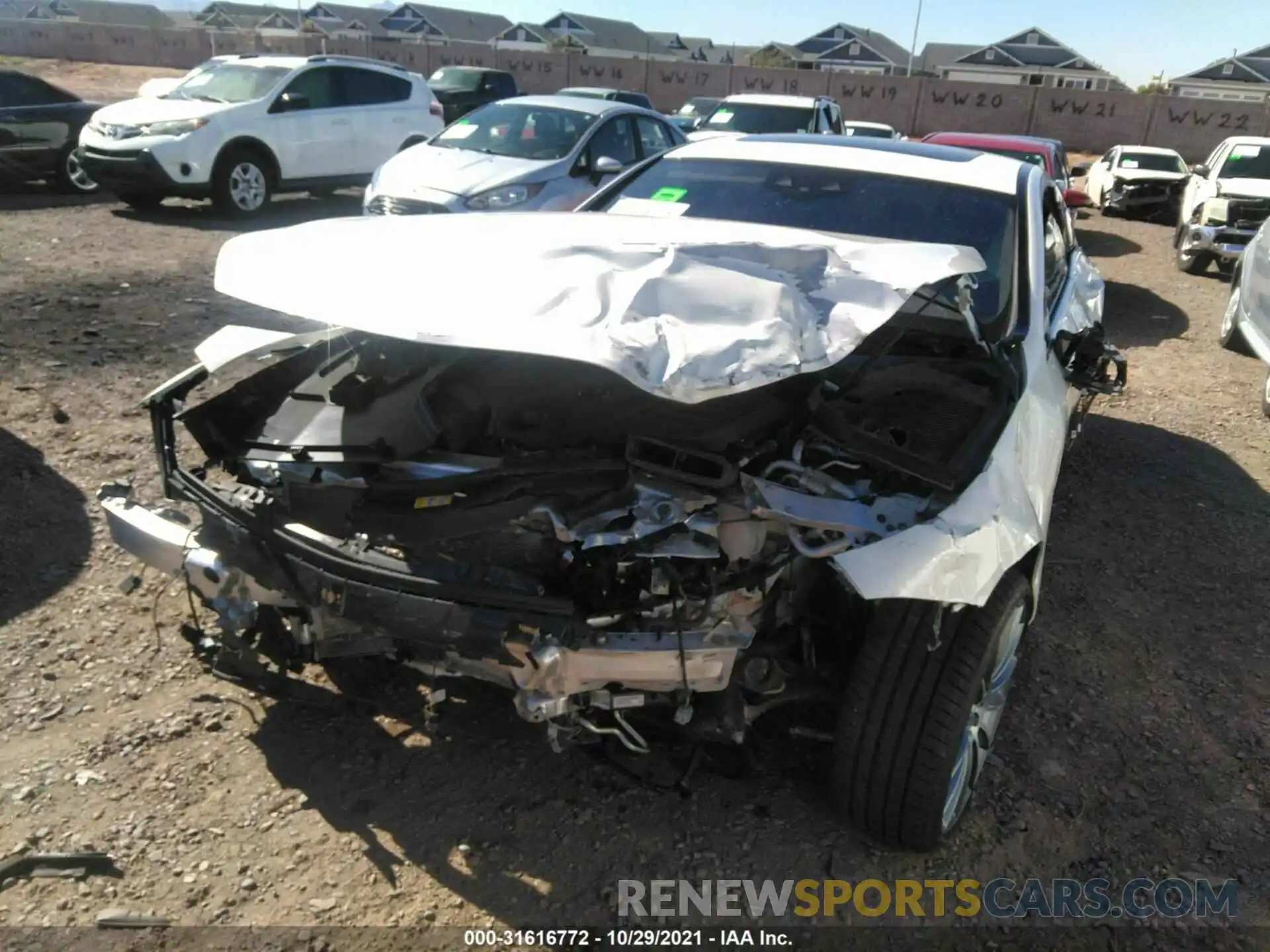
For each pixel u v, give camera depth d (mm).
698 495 2287
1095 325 4297
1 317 6641
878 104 38750
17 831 2553
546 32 77938
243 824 2627
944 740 2434
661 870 2578
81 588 3617
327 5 78812
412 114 12922
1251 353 8531
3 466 4461
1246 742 3258
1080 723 3303
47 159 11883
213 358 3105
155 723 2975
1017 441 2732
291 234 2814
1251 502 5234
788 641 2588
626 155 10148
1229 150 13055
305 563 2363
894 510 2314
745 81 40344
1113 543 4652
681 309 2230
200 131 10773
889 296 2420
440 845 2602
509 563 2359
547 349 2053
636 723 2693
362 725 3020
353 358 3020
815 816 2795
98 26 46781
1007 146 11492
